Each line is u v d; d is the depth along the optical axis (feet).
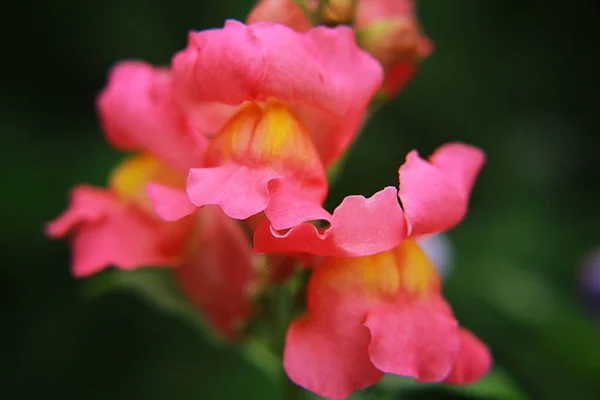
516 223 1.49
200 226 0.79
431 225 0.69
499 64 1.63
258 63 0.68
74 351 1.29
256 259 0.80
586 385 1.19
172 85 0.71
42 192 1.30
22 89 1.40
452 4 1.59
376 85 0.70
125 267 0.76
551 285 1.38
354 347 0.68
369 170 1.46
